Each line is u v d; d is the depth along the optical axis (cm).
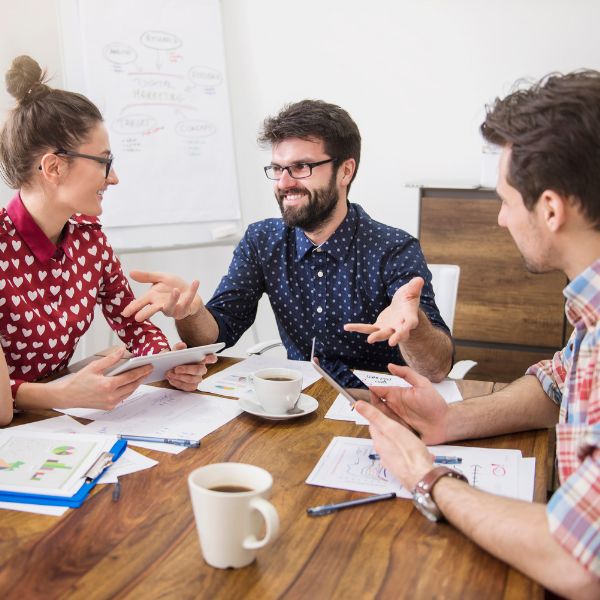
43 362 163
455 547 87
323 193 179
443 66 315
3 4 296
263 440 119
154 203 303
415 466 98
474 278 279
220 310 191
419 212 283
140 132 297
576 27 297
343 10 324
